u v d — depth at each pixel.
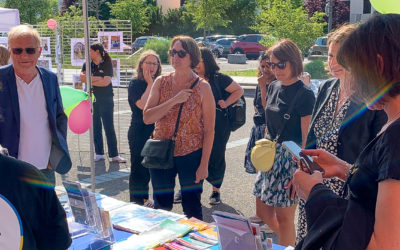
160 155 3.30
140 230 2.55
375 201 1.30
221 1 27.45
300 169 1.77
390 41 1.23
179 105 3.34
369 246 1.28
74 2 40.84
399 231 1.19
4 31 7.58
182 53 3.28
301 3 23.55
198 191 3.43
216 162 4.89
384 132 1.28
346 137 2.42
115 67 7.18
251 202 5.20
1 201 1.52
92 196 2.27
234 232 1.98
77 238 2.31
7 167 1.53
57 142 3.48
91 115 4.11
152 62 4.29
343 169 1.92
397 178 1.20
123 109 11.27
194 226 2.59
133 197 4.54
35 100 3.41
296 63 3.22
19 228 1.54
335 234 1.38
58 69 9.18
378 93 1.27
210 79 4.62
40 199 1.60
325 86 2.70
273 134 3.36
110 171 6.44
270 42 17.81
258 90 4.41
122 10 33.91
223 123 4.69
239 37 32.28
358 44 1.27
